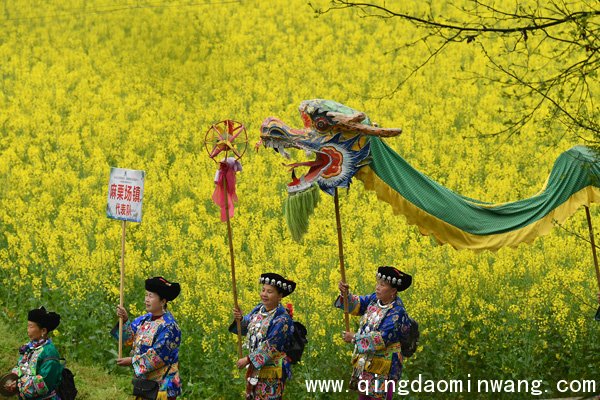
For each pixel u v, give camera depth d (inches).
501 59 1752.0
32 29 2193.7
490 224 629.3
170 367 590.9
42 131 1481.3
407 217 603.5
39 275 1024.2
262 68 1808.6
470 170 1272.1
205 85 1758.1
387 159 600.7
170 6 2333.9
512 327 880.3
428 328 881.5
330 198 1134.4
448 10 2101.4
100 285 954.7
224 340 872.9
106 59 1969.7
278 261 975.6
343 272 609.3
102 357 892.0
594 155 604.4
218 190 607.2
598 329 908.6
